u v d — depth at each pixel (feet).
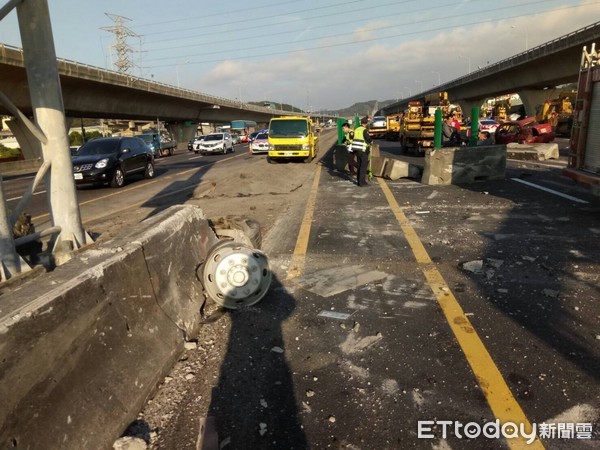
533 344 11.39
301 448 8.20
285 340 12.17
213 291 13.96
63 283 8.20
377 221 25.89
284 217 28.40
